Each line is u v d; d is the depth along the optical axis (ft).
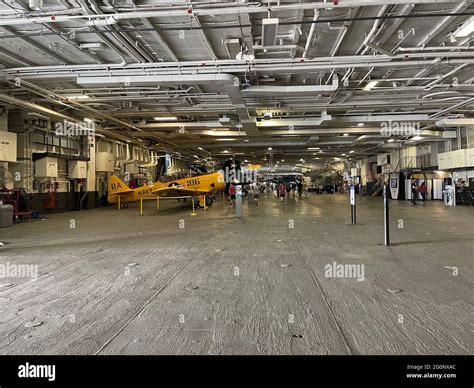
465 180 65.82
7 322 10.02
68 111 47.19
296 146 86.28
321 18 21.94
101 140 67.51
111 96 38.68
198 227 33.01
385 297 11.99
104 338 8.89
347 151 101.24
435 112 48.34
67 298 12.17
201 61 27.89
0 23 20.49
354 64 27.66
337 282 13.91
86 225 35.91
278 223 35.53
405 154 90.38
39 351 8.25
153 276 15.10
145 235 27.99
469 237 25.05
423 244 22.34
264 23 19.25
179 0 19.81
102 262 17.99
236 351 8.15
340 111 49.24
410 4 19.98
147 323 9.85
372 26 23.15
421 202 72.95
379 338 8.77
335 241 23.85
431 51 26.32
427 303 11.34
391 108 45.29
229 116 52.19
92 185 64.03
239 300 11.81
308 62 27.63
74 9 20.07
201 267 16.69
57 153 52.44
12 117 45.70
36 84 34.45
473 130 60.75
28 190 46.14
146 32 23.62
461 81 35.32
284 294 12.44
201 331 9.27
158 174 104.47
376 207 59.52
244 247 21.99
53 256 19.69
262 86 33.68
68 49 26.50
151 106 44.47
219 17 21.62
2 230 32.07
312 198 97.66
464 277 14.46
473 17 20.94
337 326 9.53
